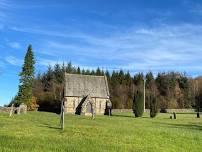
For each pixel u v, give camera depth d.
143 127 46.28
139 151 24.12
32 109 112.19
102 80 117.31
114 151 23.14
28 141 24.92
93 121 58.75
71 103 110.38
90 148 23.45
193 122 69.62
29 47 106.56
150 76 185.38
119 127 42.38
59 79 169.25
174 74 182.62
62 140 26.53
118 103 140.38
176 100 169.12
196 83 177.88
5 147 21.67
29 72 105.88
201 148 28.22
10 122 43.31
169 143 29.05
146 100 139.75
